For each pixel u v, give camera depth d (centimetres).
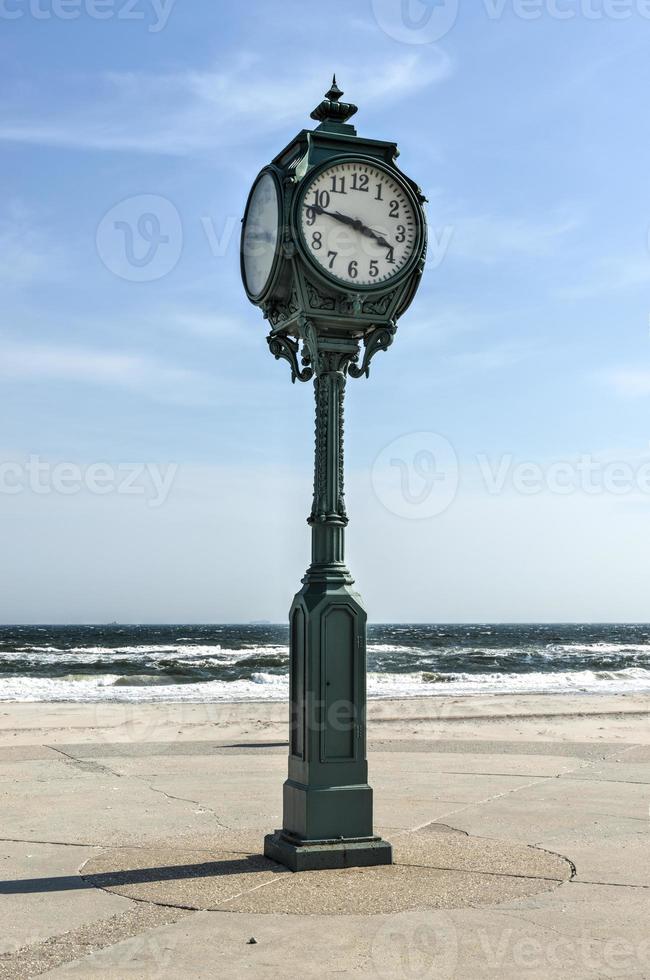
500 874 614
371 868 631
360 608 666
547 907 543
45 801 912
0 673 4556
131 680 3850
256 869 630
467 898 561
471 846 696
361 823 648
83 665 5203
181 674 4416
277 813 849
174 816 835
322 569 672
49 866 649
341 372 696
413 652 7250
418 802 891
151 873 624
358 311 677
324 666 655
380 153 704
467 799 908
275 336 730
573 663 5859
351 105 705
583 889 580
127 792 963
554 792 948
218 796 940
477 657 6481
